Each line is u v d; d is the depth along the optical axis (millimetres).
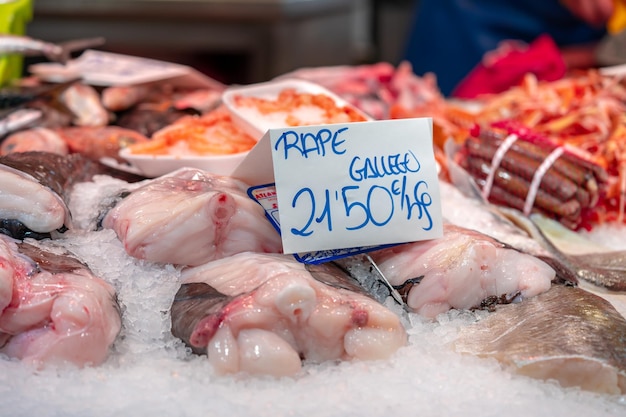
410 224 2045
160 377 1668
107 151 2996
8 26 3637
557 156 2805
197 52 7188
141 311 1868
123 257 1978
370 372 1717
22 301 1660
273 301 1679
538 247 2283
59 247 1934
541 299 1994
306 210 1956
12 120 3135
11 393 1570
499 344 1812
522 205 2834
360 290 1914
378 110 3914
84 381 1632
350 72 4641
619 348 1764
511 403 1640
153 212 1939
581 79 4352
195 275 1938
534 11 6180
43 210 1932
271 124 2525
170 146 2645
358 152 2016
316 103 2680
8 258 1713
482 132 2979
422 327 1918
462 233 2094
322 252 2000
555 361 1708
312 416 1562
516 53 5352
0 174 1918
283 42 7301
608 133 3393
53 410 1540
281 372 1665
